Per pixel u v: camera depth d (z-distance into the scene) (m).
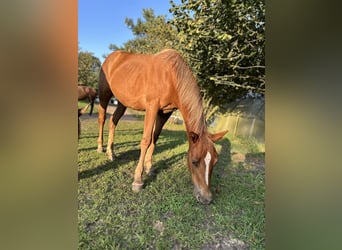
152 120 2.03
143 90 2.04
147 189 2.11
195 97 1.88
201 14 2.00
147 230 1.66
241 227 1.73
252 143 2.85
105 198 1.94
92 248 1.49
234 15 1.94
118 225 1.68
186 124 1.92
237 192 2.13
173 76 1.92
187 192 2.09
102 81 2.46
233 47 2.19
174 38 2.44
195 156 1.78
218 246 1.58
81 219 1.70
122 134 3.27
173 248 1.55
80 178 2.17
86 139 3.03
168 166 2.54
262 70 2.29
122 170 2.36
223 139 3.00
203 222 1.78
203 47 2.20
